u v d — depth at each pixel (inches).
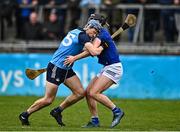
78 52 1266.0
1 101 1819.6
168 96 1988.2
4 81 2007.9
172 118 1508.4
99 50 1241.4
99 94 1273.4
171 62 1985.7
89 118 1499.8
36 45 2071.9
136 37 2110.0
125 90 1985.7
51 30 2124.8
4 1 2160.4
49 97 1272.1
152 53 2055.9
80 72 1969.7
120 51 2054.6
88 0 2091.5
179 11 2110.0
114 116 1268.5
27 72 1322.6
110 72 1272.1
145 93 1988.2
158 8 2110.0
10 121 1392.7
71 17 2114.9
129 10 2094.0
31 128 1214.9
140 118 1503.4
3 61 2005.4
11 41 2086.6
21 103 1770.4
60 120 1311.5
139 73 1984.5
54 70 1257.4
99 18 1274.6
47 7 2156.7
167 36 2121.1
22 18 2167.8
